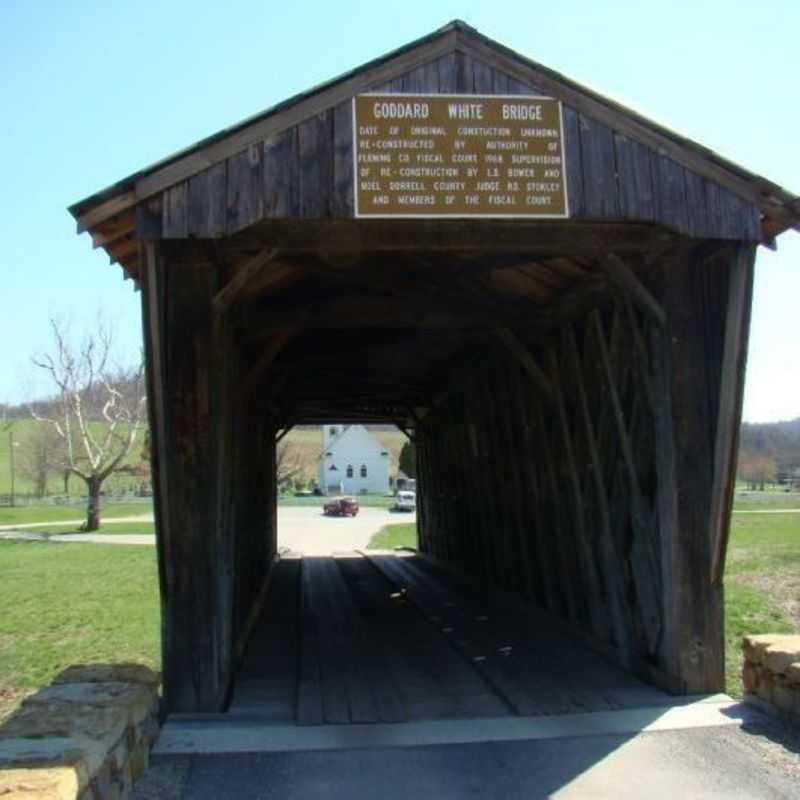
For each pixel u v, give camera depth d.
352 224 5.54
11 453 59.72
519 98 5.39
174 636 5.48
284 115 5.20
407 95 5.32
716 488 5.75
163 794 4.21
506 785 4.30
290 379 12.84
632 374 6.46
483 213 5.28
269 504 14.86
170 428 5.57
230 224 5.08
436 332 9.66
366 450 86.44
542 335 8.22
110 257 5.83
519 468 9.55
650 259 5.99
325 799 4.16
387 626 9.30
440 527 16.33
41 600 12.55
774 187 5.45
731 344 5.58
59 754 3.36
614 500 6.89
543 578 8.80
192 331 5.61
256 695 6.21
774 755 4.63
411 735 5.09
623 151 5.43
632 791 4.20
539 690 6.05
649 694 5.86
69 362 32.91
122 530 31.91
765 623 8.56
